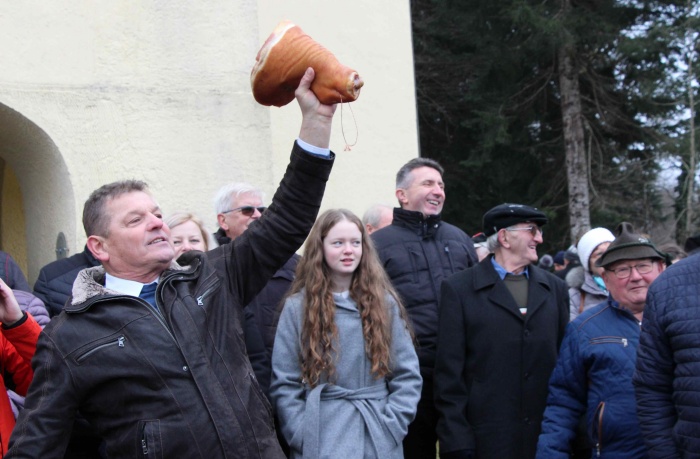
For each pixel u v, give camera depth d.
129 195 2.44
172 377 2.21
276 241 2.53
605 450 3.29
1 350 2.76
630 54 14.14
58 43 5.34
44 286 3.74
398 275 4.07
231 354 2.36
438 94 16.03
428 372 3.99
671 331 2.75
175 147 5.67
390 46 6.61
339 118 6.39
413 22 15.99
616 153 15.16
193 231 3.69
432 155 16.22
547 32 13.78
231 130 5.84
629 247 3.30
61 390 2.21
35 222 5.90
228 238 4.11
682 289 2.77
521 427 3.68
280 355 3.42
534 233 3.88
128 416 2.21
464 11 15.44
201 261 2.48
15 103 5.16
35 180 5.76
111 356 2.21
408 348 3.49
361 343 3.40
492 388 3.71
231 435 2.20
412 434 4.00
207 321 2.35
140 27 5.62
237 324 2.45
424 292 4.06
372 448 3.27
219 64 5.84
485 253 5.66
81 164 5.36
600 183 15.06
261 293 3.79
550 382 3.56
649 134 14.77
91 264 3.84
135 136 5.55
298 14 6.22
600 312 3.47
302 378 3.37
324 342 3.35
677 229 15.20
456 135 16.06
